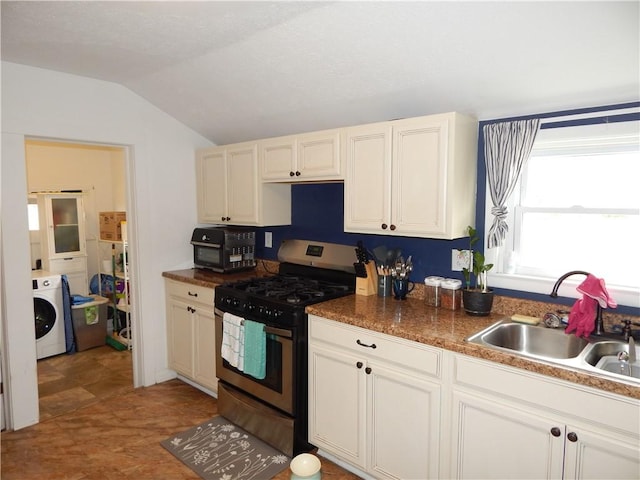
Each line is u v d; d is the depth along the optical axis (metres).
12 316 2.71
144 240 3.35
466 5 1.62
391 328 2.04
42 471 2.35
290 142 2.87
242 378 2.72
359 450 2.23
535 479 1.68
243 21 2.01
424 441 1.98
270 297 2.53
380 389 2.12
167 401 3.18
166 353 3.55
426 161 2.25
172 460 2.45
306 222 3.29
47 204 4.29
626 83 1.85
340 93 2.48
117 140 3.12
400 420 2.06
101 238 4.53
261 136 3.36
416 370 1.98
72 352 4.20
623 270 2.06
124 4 1.88
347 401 2.26
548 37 1.69
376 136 2.43
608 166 2.08
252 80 2.59
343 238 3.06
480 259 2.29
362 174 2.51
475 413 1.82
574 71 1.84
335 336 2.29
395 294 2.63
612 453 1.49
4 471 2.34
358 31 1.93
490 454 1.79
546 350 2.06
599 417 1.51
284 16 1.93
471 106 2.28
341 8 1.81
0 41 2.11
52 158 4.71
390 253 2.67
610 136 2.01
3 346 2.69
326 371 2.35
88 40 2.26
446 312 2.32
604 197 2.10
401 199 2.36
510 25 1.67
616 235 2.08
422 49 1.94
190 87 2.89
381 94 2.38
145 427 2.81
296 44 2.13
